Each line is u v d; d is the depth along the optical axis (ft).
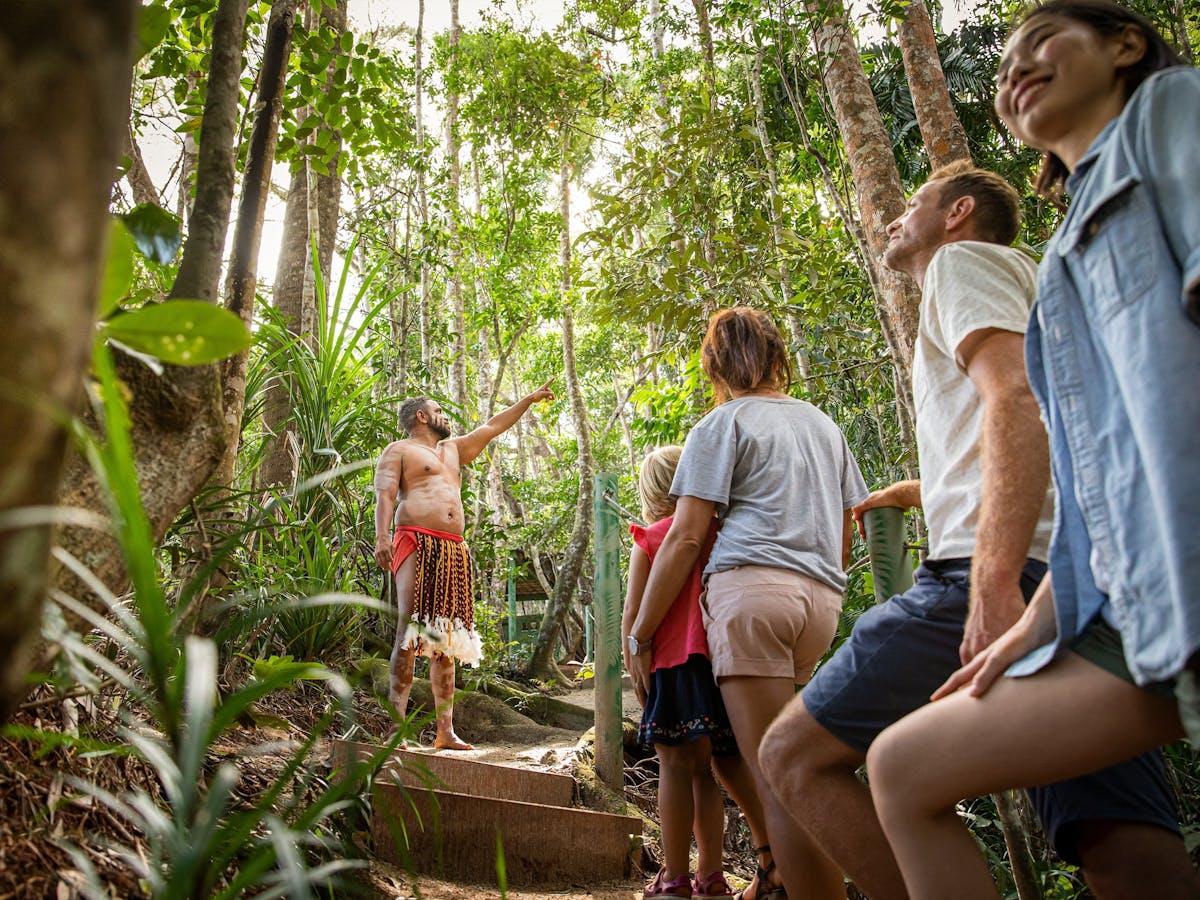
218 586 10.12
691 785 8.79
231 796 6.89
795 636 7.54
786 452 7.98
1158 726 3.60
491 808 9.28
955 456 5.58
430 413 14.65
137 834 5.32
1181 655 3.15
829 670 5.54
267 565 12.48
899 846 4.16
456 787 10.61
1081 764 3.76
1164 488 3.26
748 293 18.06
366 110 12.84
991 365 4.94
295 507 14.49
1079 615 3.73
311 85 12.02
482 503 27.68
